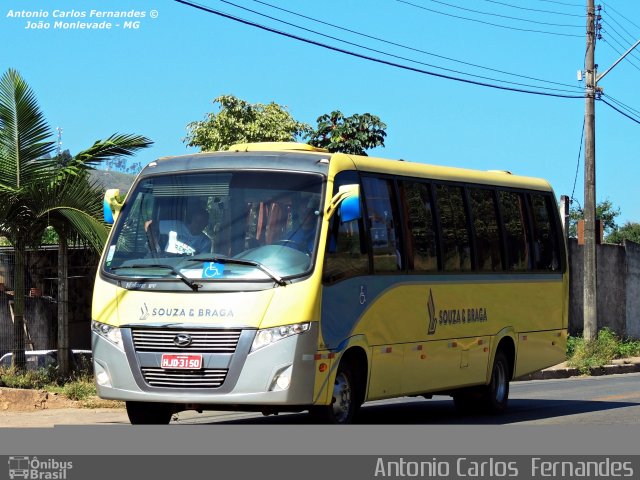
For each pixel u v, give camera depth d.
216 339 12.58
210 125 33.75
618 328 39.94
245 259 12.88
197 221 13.44
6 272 23.83
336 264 13.38
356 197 13.15
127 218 13.80
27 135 20.36
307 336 12.69
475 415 17.86
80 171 20.36
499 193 18.14
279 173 13.59
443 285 16.14
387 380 14.68
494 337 17.58
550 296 19.47
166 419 14.38
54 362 22.42
